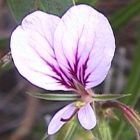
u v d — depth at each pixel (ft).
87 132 0.36
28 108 0.63
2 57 0.37
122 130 0.49
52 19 0.32
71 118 0.33
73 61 0.33
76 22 0.32
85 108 0.33
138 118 0.35
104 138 0.36
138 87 0.52
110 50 0.31
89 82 0.33
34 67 0.33
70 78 0.34
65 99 0.34
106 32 0.31
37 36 0.33
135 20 0.62
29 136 0.63
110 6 0.62
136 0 0.51
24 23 0.32
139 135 0.35
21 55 0.33
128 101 0.52
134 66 0.53
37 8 0.36
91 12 0.31
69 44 0.33
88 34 0.32
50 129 0.32
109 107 0.36
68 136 0.34
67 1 0.36
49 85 0.34
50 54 0.33
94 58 0.32
